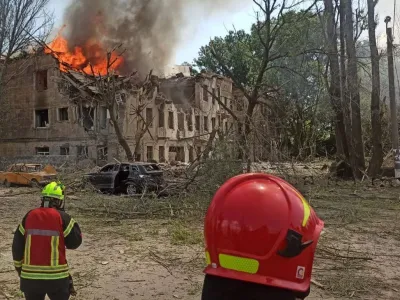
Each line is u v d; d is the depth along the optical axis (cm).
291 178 1567
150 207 1258
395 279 632
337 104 2362
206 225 191
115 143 3444
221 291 183
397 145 2152
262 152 1485
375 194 1652
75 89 3712
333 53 2119
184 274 660
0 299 544
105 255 771
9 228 1041
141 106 2967
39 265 375
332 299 550
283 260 178
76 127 3691
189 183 1391
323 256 761
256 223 178
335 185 1989
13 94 3997
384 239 896
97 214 1217
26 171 2375
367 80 3164
